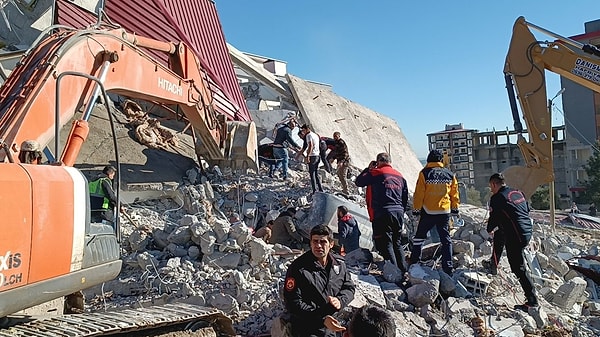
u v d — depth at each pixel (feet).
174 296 22.12
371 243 33.12
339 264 16.11
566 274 34.76
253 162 44.60
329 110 73.51
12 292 10.35
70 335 12.31
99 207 18.81
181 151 44.42
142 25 50.57
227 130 43.73
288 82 73.77
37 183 11.27
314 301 15.38
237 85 67.41
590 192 155.22
